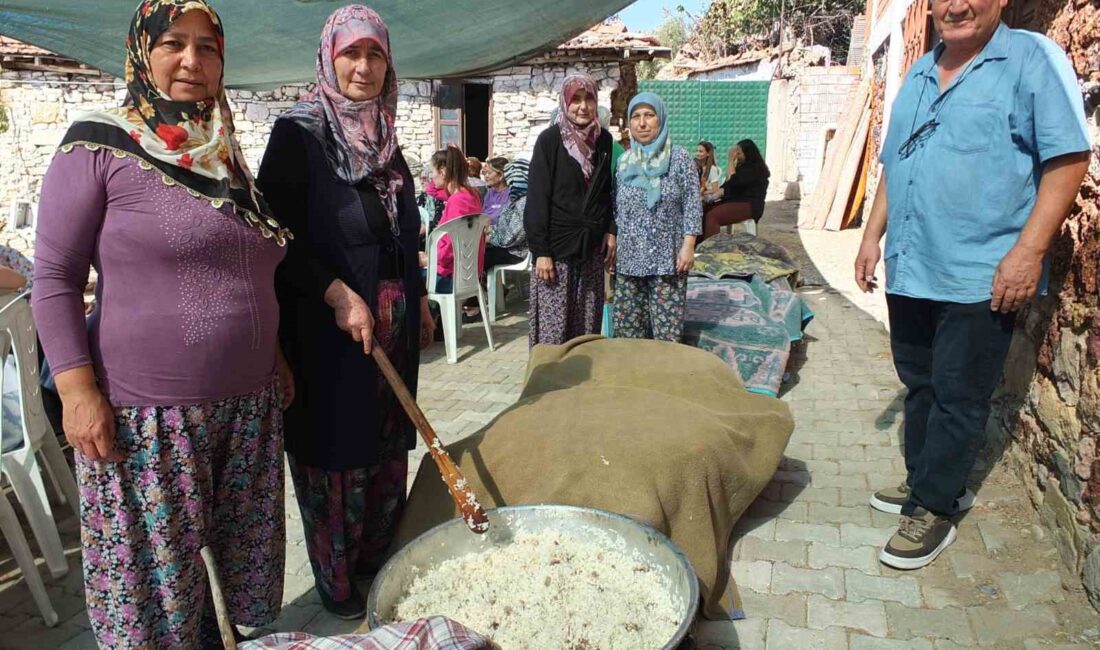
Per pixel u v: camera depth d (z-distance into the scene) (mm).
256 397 2123
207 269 1926
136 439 1927
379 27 2359
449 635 1632
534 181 4277
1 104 12234
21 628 2738
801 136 16969
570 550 2395
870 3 12734
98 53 5691
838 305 7336
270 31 5297
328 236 2400
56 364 1824
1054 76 2477
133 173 1805
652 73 29359
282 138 2334
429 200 7480
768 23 24453
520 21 5387
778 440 3352
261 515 2213
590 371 3734
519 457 2881
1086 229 2797
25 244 9797
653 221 4426
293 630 2668
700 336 5055
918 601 2693
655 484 2715
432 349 6332
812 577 2867
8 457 2854
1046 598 2648
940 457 2846
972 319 2727
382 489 2824
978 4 2561
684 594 2066
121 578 1975
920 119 2846
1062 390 2949
